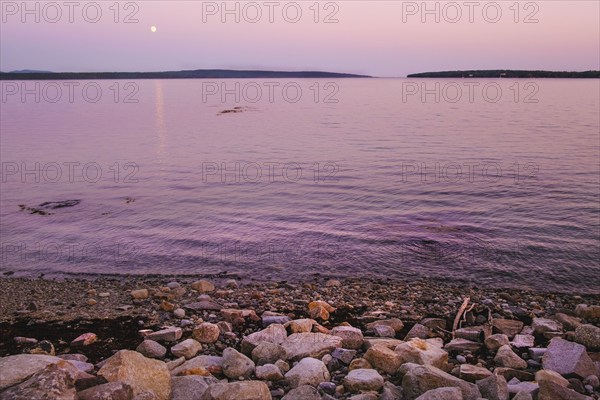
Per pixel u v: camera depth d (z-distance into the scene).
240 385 2.79
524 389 2.95
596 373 3.33
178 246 7.41
